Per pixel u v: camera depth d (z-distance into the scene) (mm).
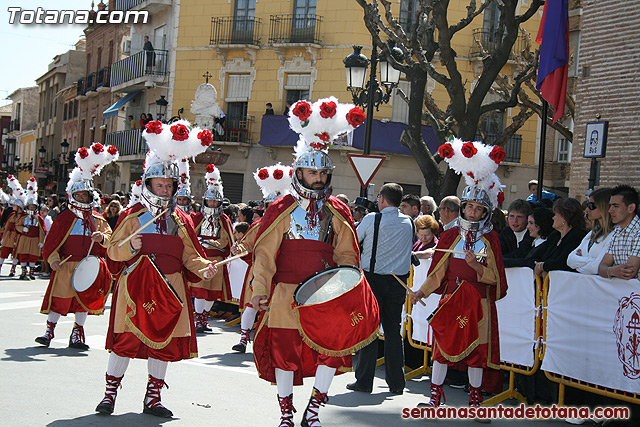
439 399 6859
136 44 34156
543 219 7914
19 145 65062
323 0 27391
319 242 5629
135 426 5750
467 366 6906
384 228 7816
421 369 9047
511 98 15648
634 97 12242
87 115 42562
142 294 5938
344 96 26922
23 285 16953
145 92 33188
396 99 26875
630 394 6430
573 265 7039
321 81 27312
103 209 18203
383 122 26234
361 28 26828
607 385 6637
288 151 27625
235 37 28938
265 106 28438
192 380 7703
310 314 5266
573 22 23797
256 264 5531
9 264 23781
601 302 6727
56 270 9062
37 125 57750
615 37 12555
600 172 12719
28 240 18594
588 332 6832
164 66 31297
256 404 6789
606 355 6664
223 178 28828
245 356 9453
